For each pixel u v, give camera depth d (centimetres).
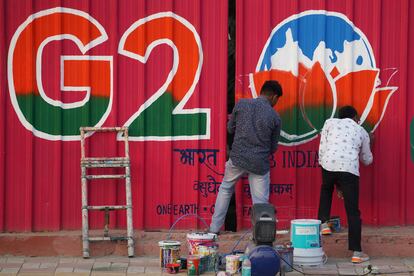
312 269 1034
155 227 1120
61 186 1105
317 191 1130
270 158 1127
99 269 1022
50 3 1091
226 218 1136
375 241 1100
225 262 1017
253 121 1056
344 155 1060
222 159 1118
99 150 1108
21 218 1100
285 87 1124
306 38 1124
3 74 1090
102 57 1102
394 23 1134
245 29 1116
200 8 1108
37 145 1100
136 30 1103
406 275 1010
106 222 1084
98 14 1098
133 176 1113
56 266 1035
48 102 1098
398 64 1137
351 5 1120
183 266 1027
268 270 941
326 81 1127
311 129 1128
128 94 1108
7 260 1063
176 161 1120
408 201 1141
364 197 1140
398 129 1140
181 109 1114
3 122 1091
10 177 1097
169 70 1108
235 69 1120
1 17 1085
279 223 1130
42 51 1094
